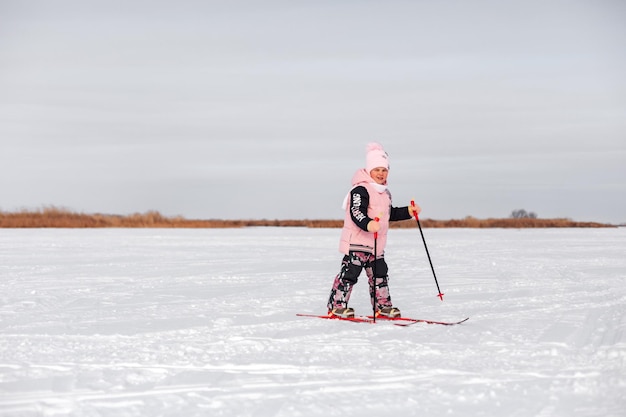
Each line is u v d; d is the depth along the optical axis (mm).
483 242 19688
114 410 3914
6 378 4594
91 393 4238
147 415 3824
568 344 5527
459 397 4086
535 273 11055
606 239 21094
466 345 5543
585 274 10812
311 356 5207
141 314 7262
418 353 5285
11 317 7121
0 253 15664
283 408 3916
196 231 29203
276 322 6754
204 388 4336
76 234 25516
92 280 10359
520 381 4414
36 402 4059
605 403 3941
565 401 3988
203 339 5879
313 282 10055
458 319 6934
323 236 24047
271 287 9492
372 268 7320
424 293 8922
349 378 4555
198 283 9961
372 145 7551
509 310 7418
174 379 4559
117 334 6125
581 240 20531
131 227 34594
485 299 8289
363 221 7062
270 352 5355
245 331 6262
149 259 14094
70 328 6457
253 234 25828
